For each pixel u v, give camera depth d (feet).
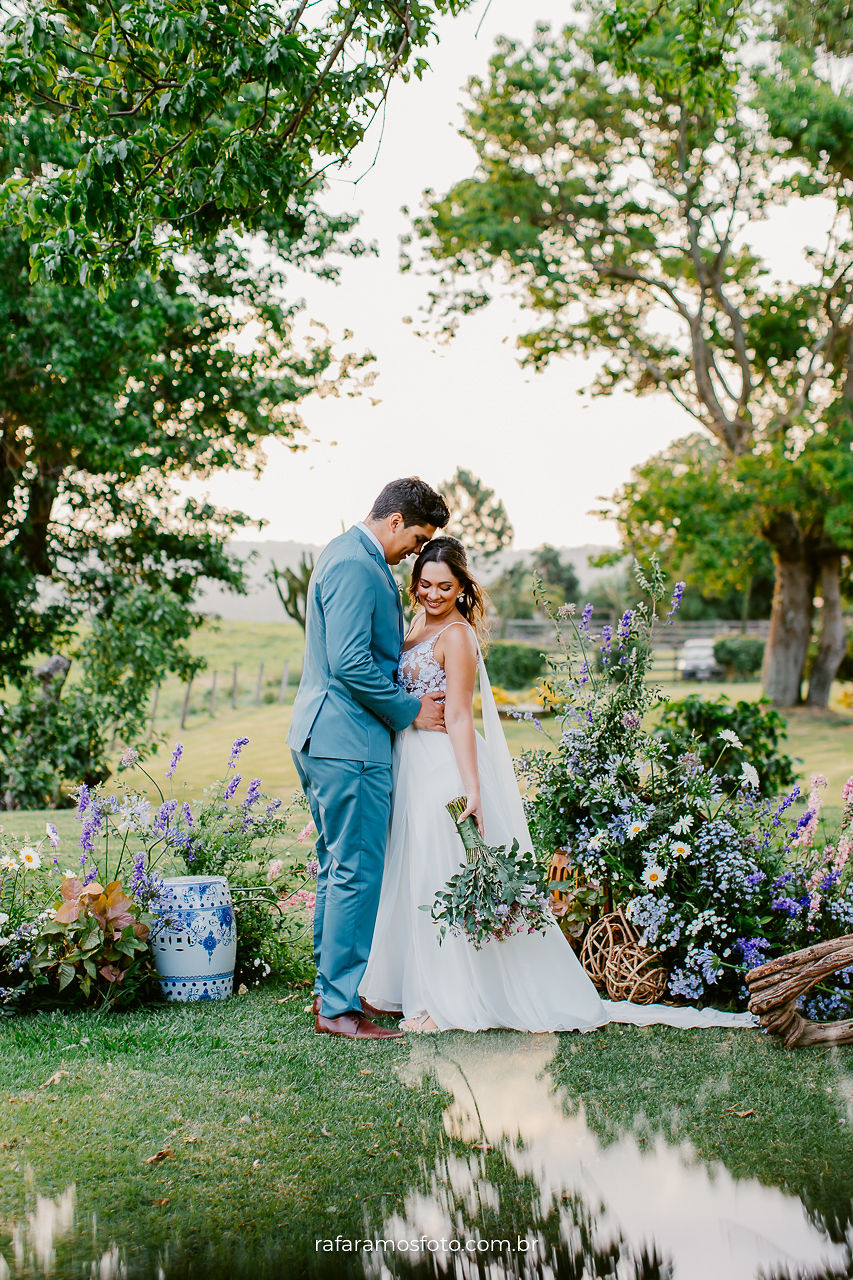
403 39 15.28
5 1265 6.69
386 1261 6.83
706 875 12.86
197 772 45.09
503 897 11.46
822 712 74.38
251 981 13.96
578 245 68.44
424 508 12.44
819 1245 7.00
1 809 36.73
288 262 45.55
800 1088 9.88
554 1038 11.45
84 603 45.24
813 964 11.05
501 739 13.02
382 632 12.16
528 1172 8.11
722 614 160.86
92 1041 11.19
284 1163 8.27
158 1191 7.78
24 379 38.29
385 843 12.21
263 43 14.03
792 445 68.23
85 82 14.60
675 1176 8.04
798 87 56.80
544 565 157.69
